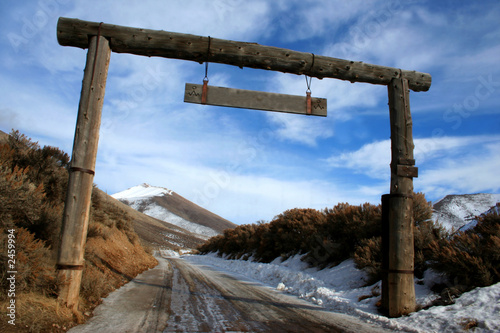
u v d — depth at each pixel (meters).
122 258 13.20
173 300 7.79
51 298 5.26
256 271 16.70
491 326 4.80
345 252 12.81
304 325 5.87
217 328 5.37
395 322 5.93
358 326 5.89
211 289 10.28
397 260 6.81
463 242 7.23
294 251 17.78
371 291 8.46
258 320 6.12
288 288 11.16
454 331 5.05
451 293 6.62
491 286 6.16
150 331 4.97
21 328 4.05
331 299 8.49
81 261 5.75
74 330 4.68
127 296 7.73
